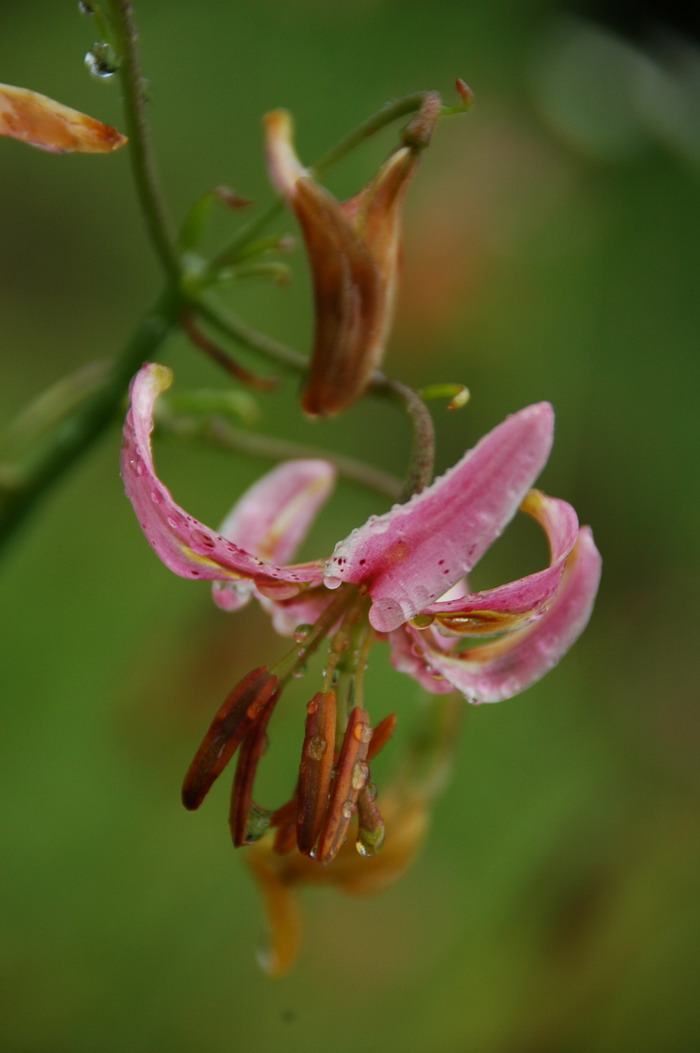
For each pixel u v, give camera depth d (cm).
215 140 71
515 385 61
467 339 53
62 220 73
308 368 31
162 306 32
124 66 30
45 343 69
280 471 32
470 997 46
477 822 53
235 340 32
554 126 57
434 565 29
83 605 54
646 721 54
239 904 48
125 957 46
